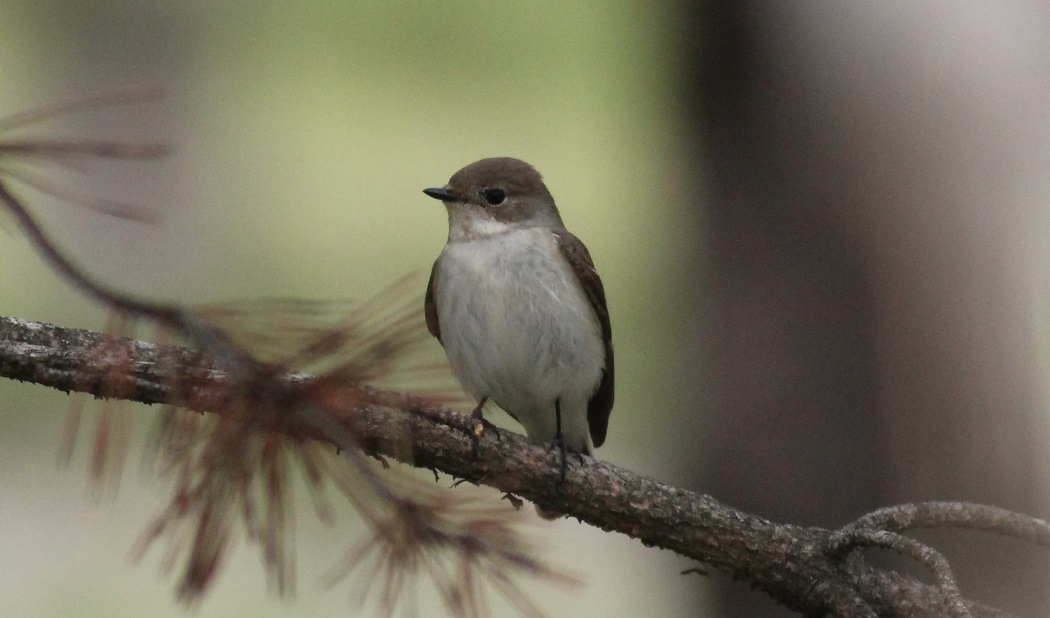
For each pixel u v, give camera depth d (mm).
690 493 7270
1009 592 9883
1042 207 10477
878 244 10664
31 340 5445
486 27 17625
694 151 11484
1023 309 10398
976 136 10523
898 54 10664
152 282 16016
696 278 11422
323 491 4438
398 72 17625
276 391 4289
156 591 13219
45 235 4367
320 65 17766
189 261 16406
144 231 16344
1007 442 10266
